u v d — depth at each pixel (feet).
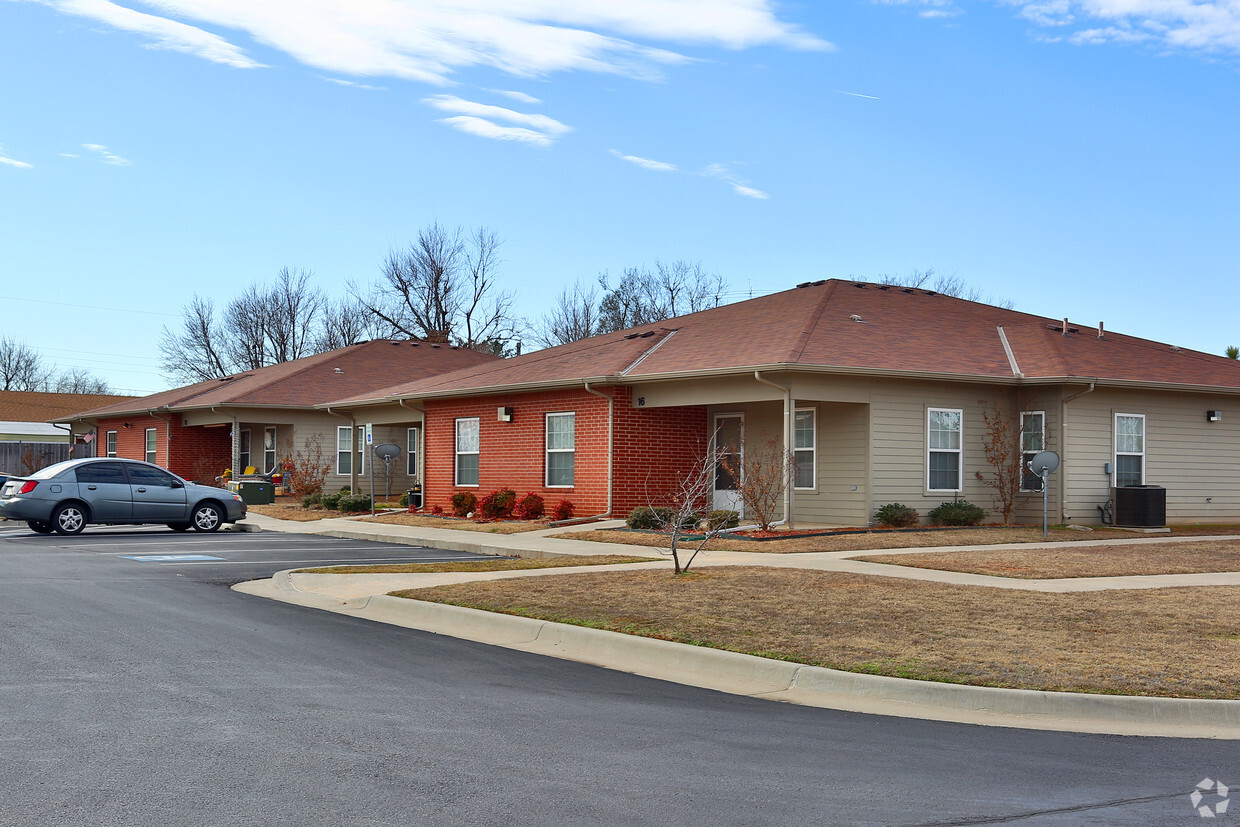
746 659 29.91
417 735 22.06
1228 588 42.55
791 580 43.80
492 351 208.03
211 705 24.14
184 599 41.34
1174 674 27.81
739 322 83.92
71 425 168.35
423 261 203.82
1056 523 72.33
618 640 32.91
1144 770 20.89
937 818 17.56
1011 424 74.54
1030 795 18.99
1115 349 81.92
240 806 17.28
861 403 69.56
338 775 19.06
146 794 17.78
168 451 130.52
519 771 19.66
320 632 34.78
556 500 81.15
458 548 65.41
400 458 121.60
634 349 83.15
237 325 216.74
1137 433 76.18
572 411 80.12
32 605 38.45
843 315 79.71
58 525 72.95
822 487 72.23
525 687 27.50
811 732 23.53
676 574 45.29
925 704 26.73
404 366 133.59
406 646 32.89
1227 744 23.17
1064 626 34.04
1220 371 83.15
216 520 78.69
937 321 83.92
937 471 72.02
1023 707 25.98
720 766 20.40
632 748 21.59
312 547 65.21
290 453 119.75
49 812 16.84
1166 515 76.64
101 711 23.31
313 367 127.75
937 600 38.83
